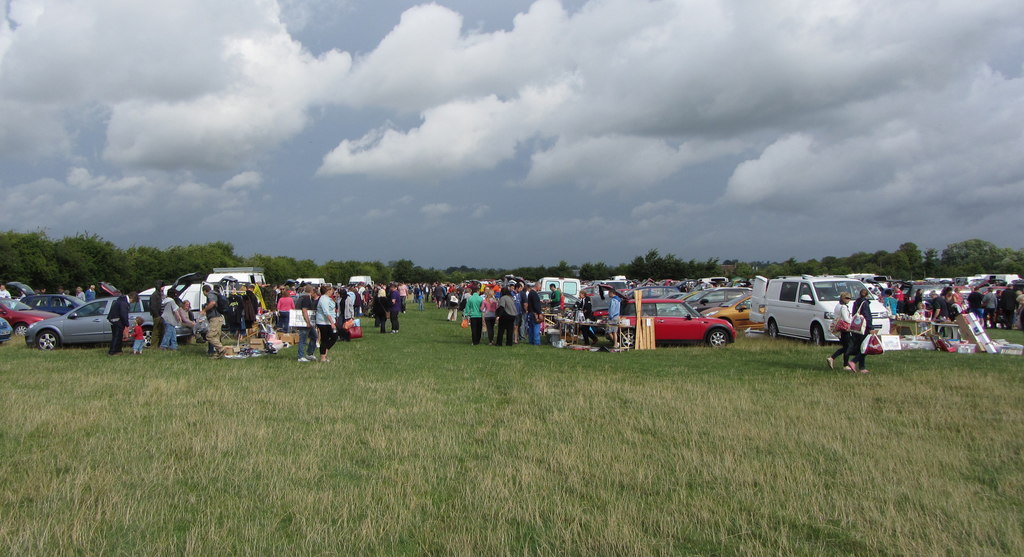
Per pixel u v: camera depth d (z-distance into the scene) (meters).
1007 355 15.95
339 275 110.19
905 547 4.50
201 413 8.80
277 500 5.39
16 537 4.55
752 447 7.11
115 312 16.05
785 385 11.39
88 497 5.41
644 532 4.80
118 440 7.26
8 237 47.50
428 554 4.39
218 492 5.61
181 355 16.06
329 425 8.12
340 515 5.07
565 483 5.89
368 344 19.47
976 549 4.48
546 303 31.89
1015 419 8.52
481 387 11.16
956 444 7.30
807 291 19.12
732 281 52.81
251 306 18.73
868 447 7.11
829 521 5.04
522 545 4.54
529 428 7.97
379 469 6.34
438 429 7.93
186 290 20.81
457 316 37.41
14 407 8.99
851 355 13.25
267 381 11.77
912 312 30.80
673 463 6.49
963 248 114.00
